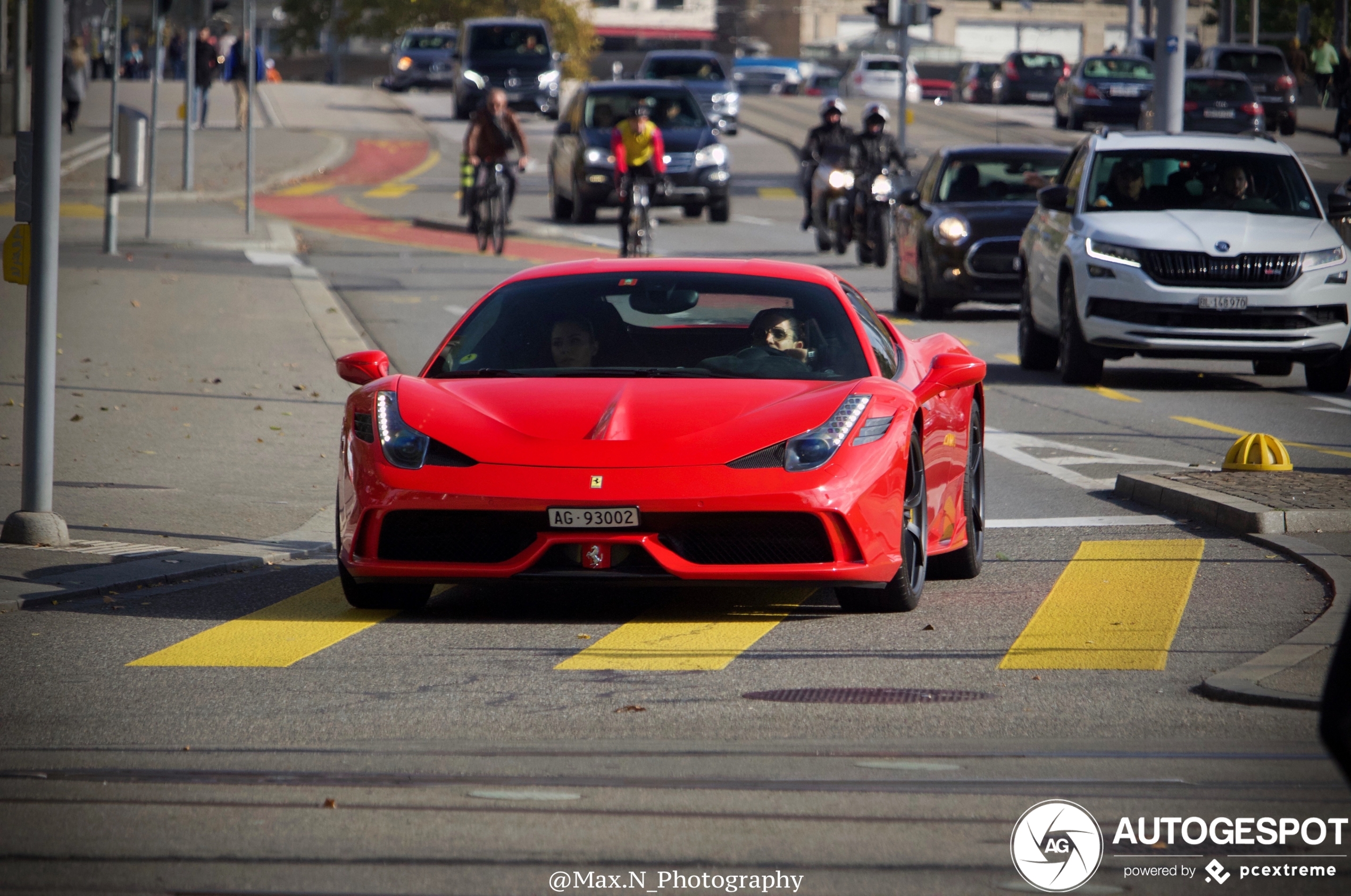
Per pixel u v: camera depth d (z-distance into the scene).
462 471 25.41
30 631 25.64
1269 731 19.52
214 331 64.25
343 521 26.67
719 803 16.70
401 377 28.09
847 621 26.36
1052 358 61.25
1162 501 37.00
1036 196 69.00
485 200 96.62
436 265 90.94
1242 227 54.75
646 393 26.69
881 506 25.70
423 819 16.19
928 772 17.86
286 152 154.75
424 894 14.16
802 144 176.62
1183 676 22.39
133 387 52.28
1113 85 181.38
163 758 18.47
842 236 93.31
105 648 24.42
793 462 25.30
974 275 72.06
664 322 28.88
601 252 100.44
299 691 21.72
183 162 141.25
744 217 119.88
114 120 85.81
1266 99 172.25
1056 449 45.22
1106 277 54.72
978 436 31.16
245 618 26.78
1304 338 54.25
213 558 31.30
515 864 14.91
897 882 14.44
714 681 22.23
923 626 25.89
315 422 48.31
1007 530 35.09
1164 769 17.94
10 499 35.94
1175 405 53.31
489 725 19.98
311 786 17.34
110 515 34.78
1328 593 27.73
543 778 17.66
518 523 25.19
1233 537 33.47
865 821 16.14
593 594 28.94
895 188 78.56
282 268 84.81
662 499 24.83
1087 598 27.98
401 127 186.50
